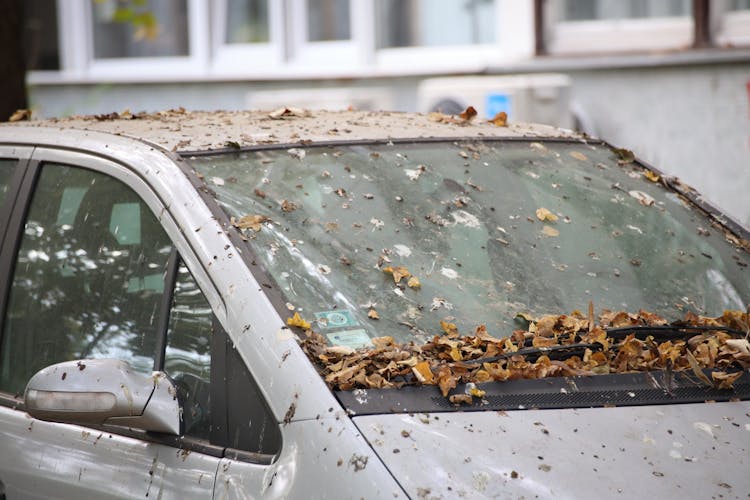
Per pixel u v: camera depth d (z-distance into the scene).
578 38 22.83
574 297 7.47
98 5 28.50
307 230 7.18
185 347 6.69
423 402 6.09
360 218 7.47
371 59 25.34
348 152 8.12
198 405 6.45
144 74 28.05
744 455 6.05
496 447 5.82
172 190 7.19
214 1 27.14
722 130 21.11
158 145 7.71
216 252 6.75
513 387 6.38
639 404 6.40
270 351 6.17
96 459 6.76
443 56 24.41
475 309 7.09
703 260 8.18
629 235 8.23
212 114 9.46
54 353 7.66
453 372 6.39
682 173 21.61
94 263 7.59
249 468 5.96
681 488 5.72
